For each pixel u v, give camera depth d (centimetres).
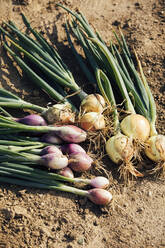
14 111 152
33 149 139
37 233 133
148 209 137
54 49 159
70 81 151
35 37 161
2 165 137
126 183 141
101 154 142
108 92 149
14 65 160
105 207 137
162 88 158
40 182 137
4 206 136
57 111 143
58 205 137
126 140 139
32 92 157
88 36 157
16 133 145
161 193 140
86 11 178
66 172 138
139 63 154
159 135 141
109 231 134
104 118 145
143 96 150
